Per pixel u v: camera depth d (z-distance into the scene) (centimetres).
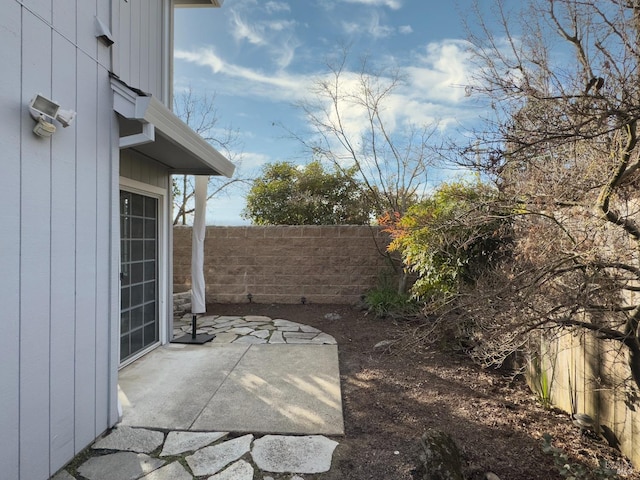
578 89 253
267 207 1112
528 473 251
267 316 727
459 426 316
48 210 239
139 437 291
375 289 793
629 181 255
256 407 341
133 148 427
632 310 245
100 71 293
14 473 213
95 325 288
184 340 547
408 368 454
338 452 272
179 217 1083
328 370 437
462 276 479
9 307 211
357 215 1073
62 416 252
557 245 283
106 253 303
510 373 441
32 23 225
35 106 223
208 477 243
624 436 271
